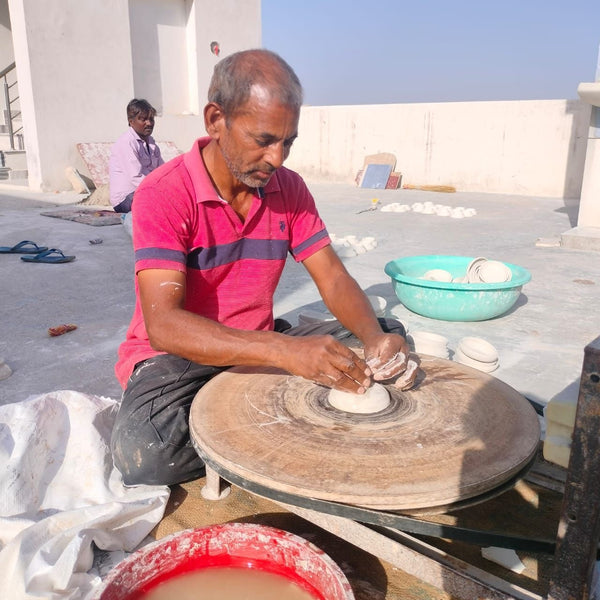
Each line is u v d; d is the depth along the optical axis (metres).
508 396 1.72
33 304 4.03
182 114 11.84
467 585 1.29
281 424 1.56
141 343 2.05
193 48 11.66
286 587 1.37
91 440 1.98
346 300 2.07
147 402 1.84
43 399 1.99
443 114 11.17
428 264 4.13
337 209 8.84
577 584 1.18
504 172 10.79
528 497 1.90
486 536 1.28
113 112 10.47
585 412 1.08
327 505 1.28
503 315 3.86
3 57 13.66
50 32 9.48
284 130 1.54
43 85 9.56
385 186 11.64
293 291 4.32
